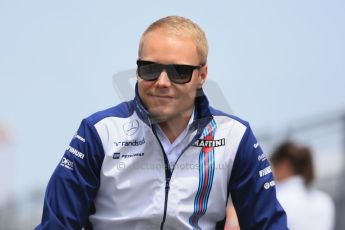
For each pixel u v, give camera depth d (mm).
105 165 6945
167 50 6816
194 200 7035
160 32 6879
